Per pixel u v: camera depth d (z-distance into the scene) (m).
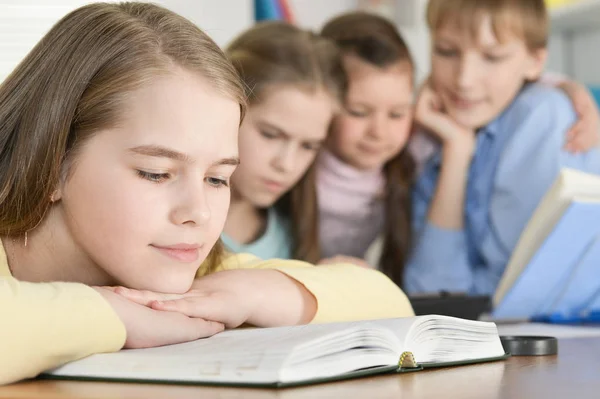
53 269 1.03
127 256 0.95
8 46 2.52
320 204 2.62
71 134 0.97
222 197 0.99
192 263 0.98
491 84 2.75
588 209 1.57
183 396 0.68
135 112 0.93
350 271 1.23
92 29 1.00
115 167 0.94
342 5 2.95
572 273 1.68
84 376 0.82
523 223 2.75
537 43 2.79
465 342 0.95
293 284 1.11
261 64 2.30
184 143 0.93
